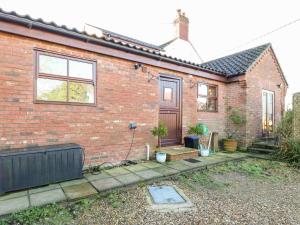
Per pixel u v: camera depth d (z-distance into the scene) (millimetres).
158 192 3768
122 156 5477
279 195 3811
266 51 9195
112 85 5301
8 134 3828
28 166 3561
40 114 4203
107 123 5191
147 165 5348
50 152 3814
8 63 3850
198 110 7668
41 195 3344
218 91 8383
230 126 8508
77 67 4762
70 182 3971
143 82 5984
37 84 4211
